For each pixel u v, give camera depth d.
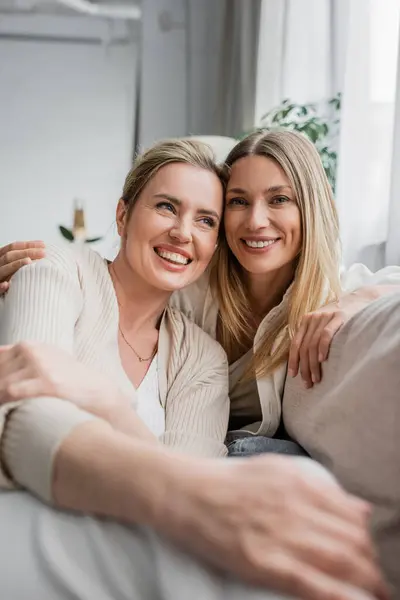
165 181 1.13
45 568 0.55
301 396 1.10
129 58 3.74
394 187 1.84
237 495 0.52
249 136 1.29
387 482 0.79
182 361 1.20
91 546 0.56
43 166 3.79
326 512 0.52
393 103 2.06
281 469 0.54
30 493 0.65
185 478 0.55
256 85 2.89
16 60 3.71
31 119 3.76
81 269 1.11
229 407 1.26
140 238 1.13
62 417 0.66
